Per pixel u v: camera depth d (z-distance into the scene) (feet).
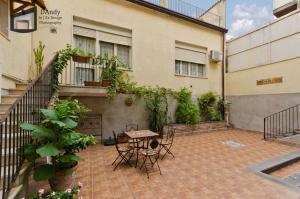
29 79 17.95
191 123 27.04
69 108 10.12
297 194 10.37
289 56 25.17
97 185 11.39
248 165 14.57
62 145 9.02
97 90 19.03
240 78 32.22
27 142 9.39
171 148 19.48
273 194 10.37
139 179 12.26
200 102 30.66
